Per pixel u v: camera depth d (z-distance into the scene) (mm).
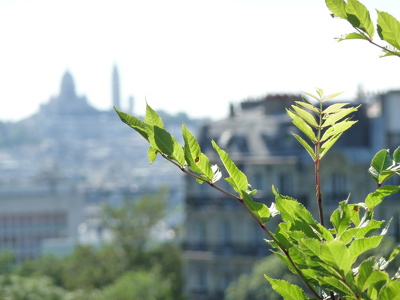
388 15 7074
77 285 140125
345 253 6441
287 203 7262
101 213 163125
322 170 92375
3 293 99500
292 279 69750
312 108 7555
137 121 7309
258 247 97812
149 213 162125
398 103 92188
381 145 91625
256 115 102625
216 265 100375
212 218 100625
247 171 97688
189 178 102750
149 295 108688
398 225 82438
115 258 147625
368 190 90500
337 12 7246
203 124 103375
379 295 6504
